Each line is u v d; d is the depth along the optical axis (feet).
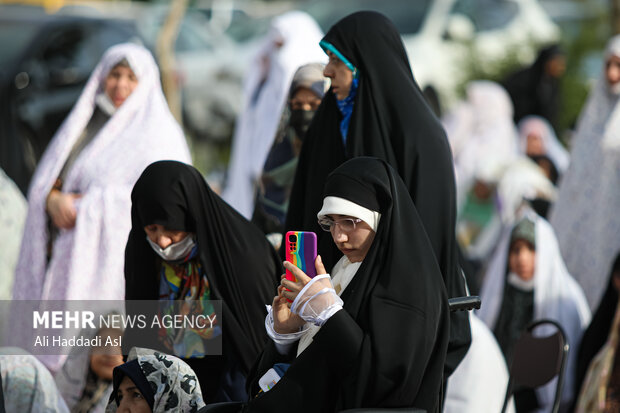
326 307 30.37
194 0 127.03
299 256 31.86
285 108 52.24
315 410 30.50
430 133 42.32
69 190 53.36
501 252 64.49
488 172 91.09
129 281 40.83
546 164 93.35
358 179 31.24
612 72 73.10
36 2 109.91
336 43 43.47
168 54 99.35
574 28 139.74
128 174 53.16
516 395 58.13
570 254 73.20
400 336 29.78
